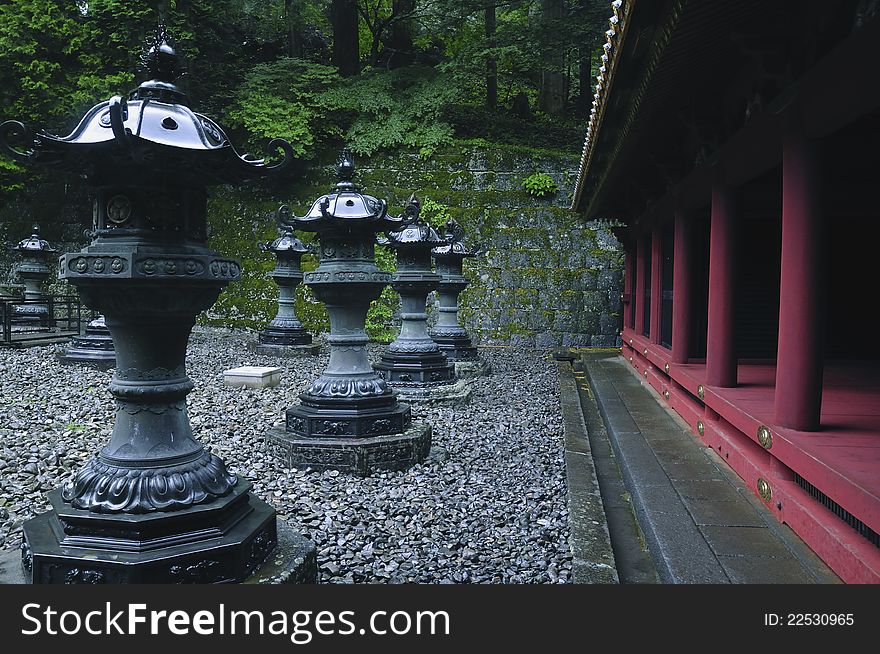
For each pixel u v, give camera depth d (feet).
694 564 12.13
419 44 88.89
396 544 15.21
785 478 15.16
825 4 12.80
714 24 14.16
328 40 90.02
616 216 47.42
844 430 14.94
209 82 69.62
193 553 10.10
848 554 11.07
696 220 31.09
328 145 68.13
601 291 59.93
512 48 65.00
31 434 23.72
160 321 10.71
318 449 20.54
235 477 11.87
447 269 45.24
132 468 10.55
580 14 64.13
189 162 10.20
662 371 33.37
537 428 27.50
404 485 19.69
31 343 48.19
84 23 67.00
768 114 16.15
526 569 13.84
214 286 11.00
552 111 76.02
